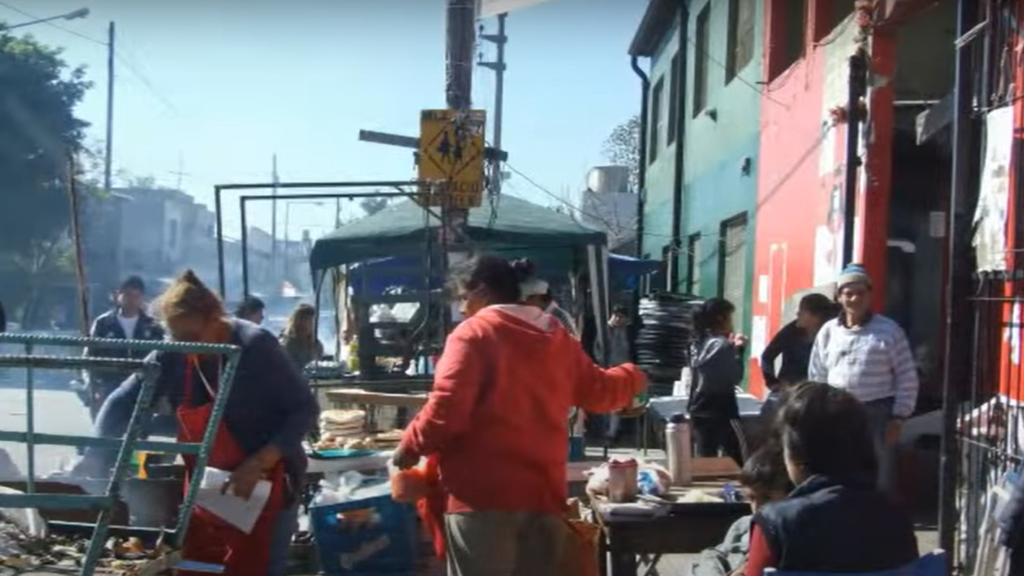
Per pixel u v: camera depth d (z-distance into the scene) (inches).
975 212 221.1
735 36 632.4
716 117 664.4
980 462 213.9
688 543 201.8
